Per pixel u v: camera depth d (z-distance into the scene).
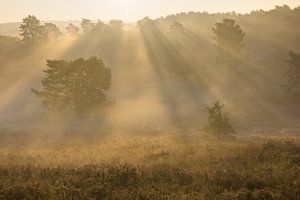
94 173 12.50
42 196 10.01
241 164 14.48
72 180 11.70
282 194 9.73
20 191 10.37
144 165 14.65
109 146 25.62
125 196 9.72
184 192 10.23
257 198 9.57
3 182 11.73
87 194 9.99
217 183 11.29
